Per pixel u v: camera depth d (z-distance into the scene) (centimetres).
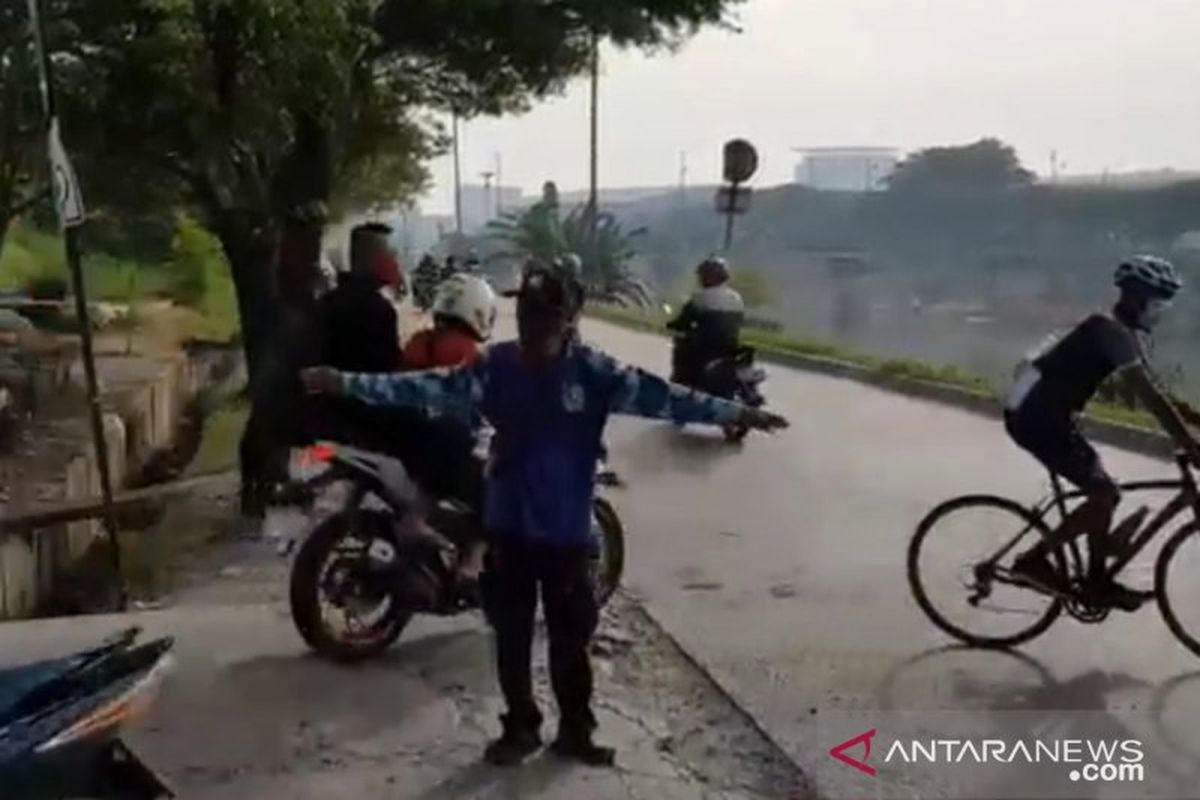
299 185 1508
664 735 647
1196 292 1638
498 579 607
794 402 2017
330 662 738
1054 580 773
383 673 723
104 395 1691
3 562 923
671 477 1367
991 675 736
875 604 880
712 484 1325
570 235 4872
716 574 956
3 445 1315
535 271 597
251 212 1487
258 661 740
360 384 596
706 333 1712
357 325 835
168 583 1002
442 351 763
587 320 4019
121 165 1541
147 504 1203
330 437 745
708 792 580
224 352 2595
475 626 807
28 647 765
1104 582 770
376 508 748
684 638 802
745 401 1720
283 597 923
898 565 983
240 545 1072
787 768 607
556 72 1817
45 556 1019
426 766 602
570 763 607
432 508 738
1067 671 746
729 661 758
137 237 3253
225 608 864
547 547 596
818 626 829
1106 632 817
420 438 737
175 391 2030
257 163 1502
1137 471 1373
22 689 432
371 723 651
